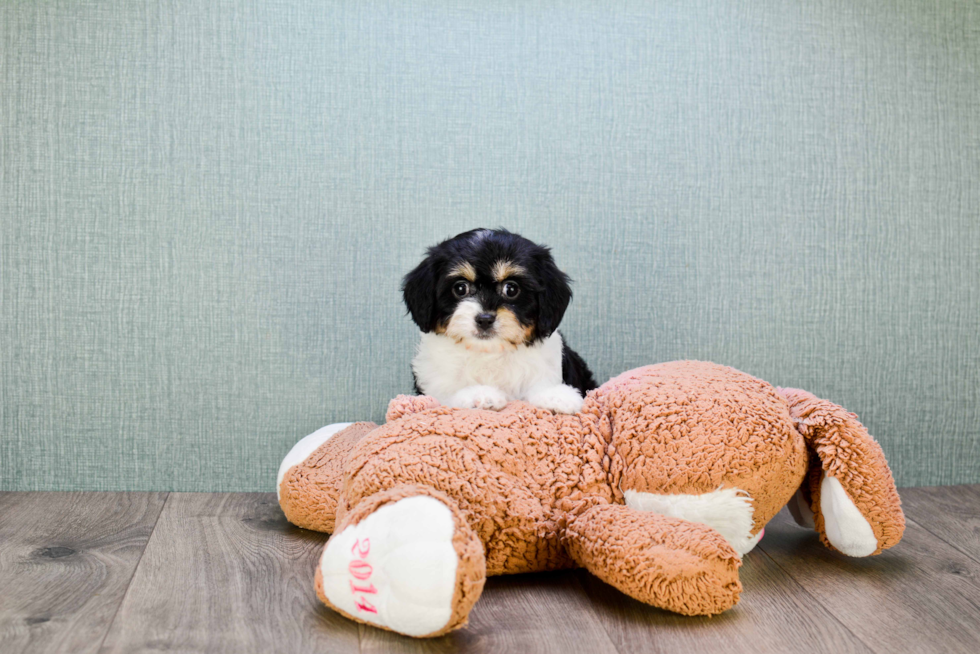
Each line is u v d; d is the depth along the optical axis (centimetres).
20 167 200
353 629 124
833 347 221
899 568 155
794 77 218
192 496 204
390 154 209
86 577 145
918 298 223
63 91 201
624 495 142
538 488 140
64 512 188
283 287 208
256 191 206
